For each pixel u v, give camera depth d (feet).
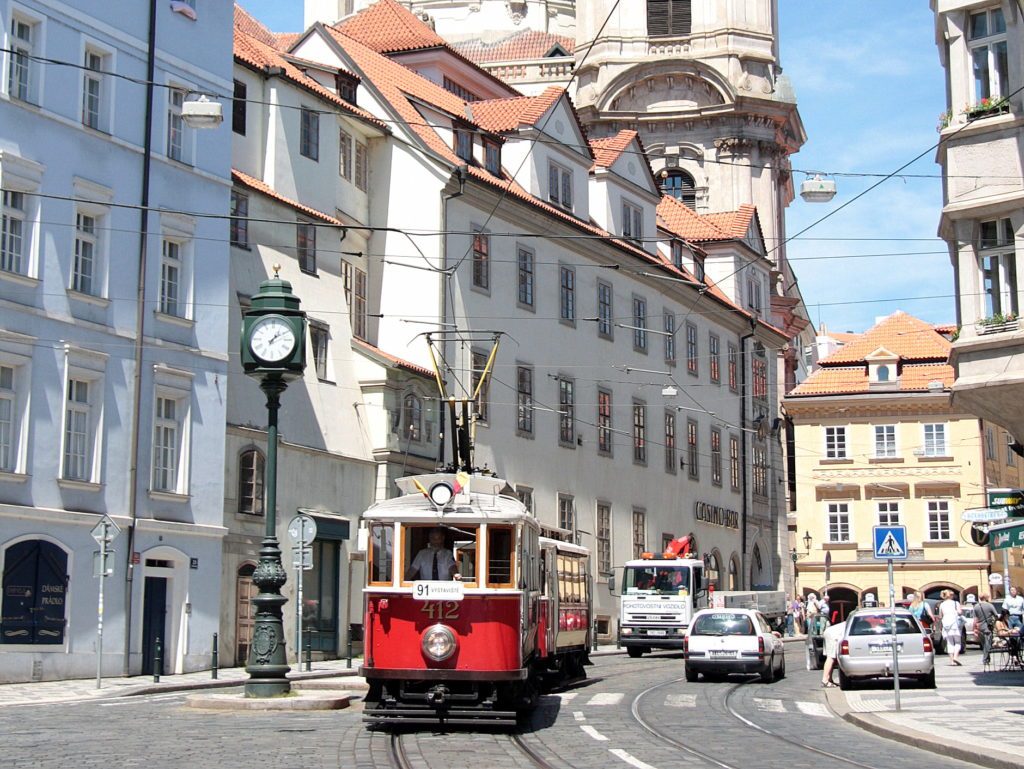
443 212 157.99
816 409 254.47
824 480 253.44
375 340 158.30
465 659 67.82
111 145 114.93
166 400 120.06
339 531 139.13
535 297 176.86
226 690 102.22
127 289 115.75
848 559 250.57
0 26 104.99
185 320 121.19
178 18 123.24
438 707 67.62
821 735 73.51
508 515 69.00
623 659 152.76
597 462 189.67
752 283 249.96
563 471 180.65
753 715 84.53
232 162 136.67
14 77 106.22
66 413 108.88
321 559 137.90
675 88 273.33
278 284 85.76
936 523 247.70
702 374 224.94
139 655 113.70
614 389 195.42
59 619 106.42
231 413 127.85
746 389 242.58
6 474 102.53
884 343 257.14
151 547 115.03
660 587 156.56
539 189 180.14
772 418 254.68
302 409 137.08
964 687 104.68
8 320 103.86
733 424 236.43
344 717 75.15
